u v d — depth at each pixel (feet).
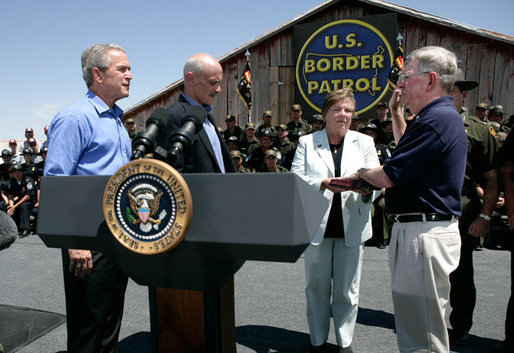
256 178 2.75
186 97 6.23
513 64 26.11
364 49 27.71
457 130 5.09
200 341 4.01
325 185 6.22
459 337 8.62
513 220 8.00
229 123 28.12
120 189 2.96
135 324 9.87
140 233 2.92
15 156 31.94
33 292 12.67
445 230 5.24
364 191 5.85
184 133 3.71
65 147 5.71
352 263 7.90
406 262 5.37
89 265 5.59
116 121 6.51
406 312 5.44
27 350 8.50
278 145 25.03
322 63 28.55
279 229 2.66
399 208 5.47
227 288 4.27
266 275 13.93
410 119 7.07
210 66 6.05
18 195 24.22
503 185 8.16
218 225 2.80
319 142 8.14
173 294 4.04
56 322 8.49
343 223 7.69
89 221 3.17
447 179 5.17
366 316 10.27
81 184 3.22
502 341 8.41
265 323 9.87
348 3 28.32
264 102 30.63
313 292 8.11
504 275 13.48
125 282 6.43
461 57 27.04
